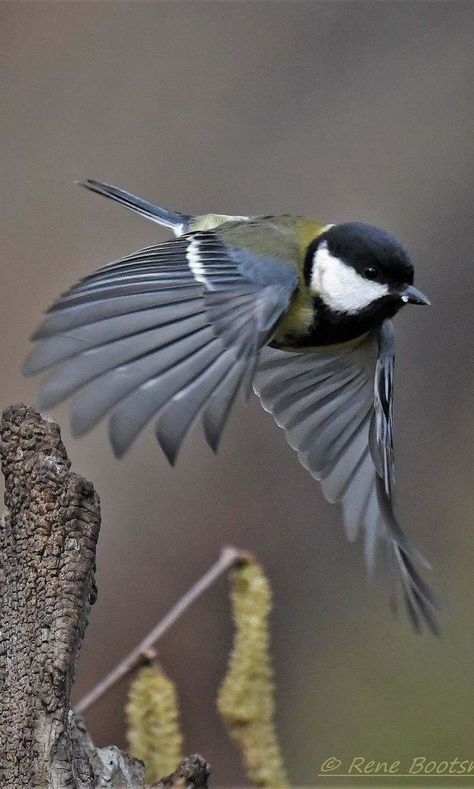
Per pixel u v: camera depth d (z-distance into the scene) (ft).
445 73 57.26
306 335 20.70
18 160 54.90
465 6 58.39
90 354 14.94
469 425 48.44
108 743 32.19
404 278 20.38
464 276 52.31
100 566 42.96
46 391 14.35
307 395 22.27
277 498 45.42
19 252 52.03
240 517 45.01
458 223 53.78
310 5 59.00
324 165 55.77
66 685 14.93
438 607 20.22
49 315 15.37
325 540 44.73
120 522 44.27
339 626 42.16
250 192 55.11
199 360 15.97
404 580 20.54
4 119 55.88
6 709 14.90
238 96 57.11
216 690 38.45
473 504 45.98
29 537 15.35
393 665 39.88
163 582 42.65
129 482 45.01
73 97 56.49
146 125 56.18
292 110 56.95
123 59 57.52
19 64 56.90
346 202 54.90
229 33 58.49
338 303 20.31
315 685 40.29
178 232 24.00
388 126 56.29
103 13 58.29
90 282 16.46
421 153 55.67
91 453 45.16
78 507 15.35
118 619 41.01
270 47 58.23
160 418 14.87
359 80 57.57
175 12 58.59
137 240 52.70
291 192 55.16
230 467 45.85
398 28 58.44
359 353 21.99
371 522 21.48
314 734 38.52
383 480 20.20
